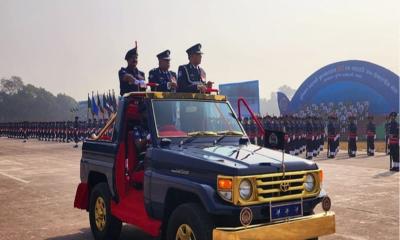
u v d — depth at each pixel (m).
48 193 11.19
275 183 4.50
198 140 5.58
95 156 6.67
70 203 9.84
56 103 147.75
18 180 13.67
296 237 4.48
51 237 6.95
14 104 132.88
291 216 4.59
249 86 36.84
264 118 23.34
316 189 4.85
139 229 7.22
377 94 37.38
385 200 9.44
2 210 9.08
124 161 6.13
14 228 7.54
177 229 4.72
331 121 21.22
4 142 41.22
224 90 38.75
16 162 19.62
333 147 21.05
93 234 6.71
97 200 6.62
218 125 6.04
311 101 41.84
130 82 6.59
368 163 17.75
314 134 21.56
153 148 5.36
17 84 149.12
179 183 4.71
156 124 5.56
